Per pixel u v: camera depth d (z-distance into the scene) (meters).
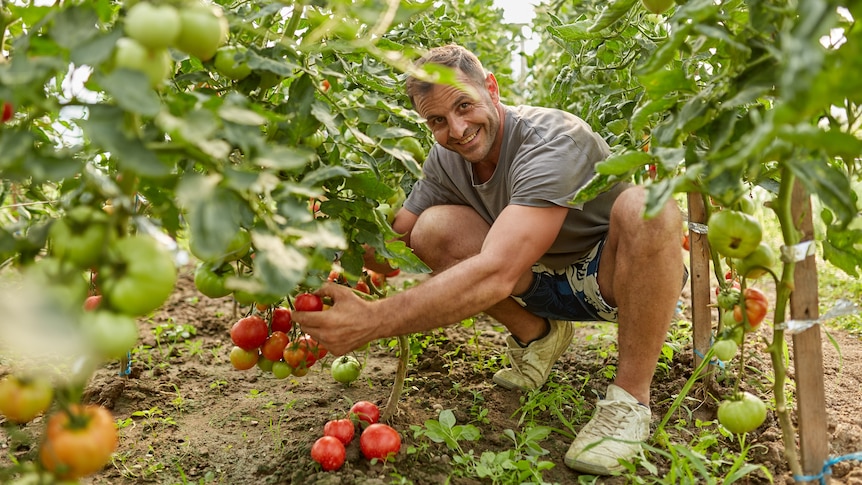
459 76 2.36
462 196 2.84
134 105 1.12
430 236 2.75
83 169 1.32
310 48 1.82
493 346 3.33
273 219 1.48
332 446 2.08
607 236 2.52
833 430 2.34
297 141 1.74
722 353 1.84
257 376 3.06
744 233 1.68
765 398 2.55
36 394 1.33
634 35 2.73
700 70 2.49
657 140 1.70
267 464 2.25
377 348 3.39
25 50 1.28
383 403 2.73
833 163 1.92
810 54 1.02
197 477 2.22
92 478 2.18
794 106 1.08
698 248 2.62
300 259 1.34
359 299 2.03
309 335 2.17
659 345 2.29
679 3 1.79
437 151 2.85
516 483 2.07
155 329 3.52
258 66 1.61
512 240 2.18
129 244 1.23
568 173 2.26
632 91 2.95
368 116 1.91
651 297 2.22
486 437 2.42
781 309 1.74
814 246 1.71
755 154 1.42
